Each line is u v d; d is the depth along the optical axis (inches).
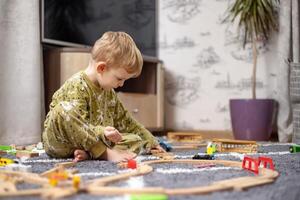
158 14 106.5
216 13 99.5
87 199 23.8
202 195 25.4
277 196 26.0
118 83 47.6
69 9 90.4
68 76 77.7
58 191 24.6
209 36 100.4
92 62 48.1
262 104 85.7
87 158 45.2
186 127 103.2
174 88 104.7
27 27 72.3
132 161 38.1
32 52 72.8
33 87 72.7
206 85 100.9
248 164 37.1
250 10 87.4
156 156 49.2
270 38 92.6
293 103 77.5
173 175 33.6
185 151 57.6
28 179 29.6
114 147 48.6
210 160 42.6
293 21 86.1
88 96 47.4
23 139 71.2
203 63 101.2
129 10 104.9
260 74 94.0
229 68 98.0
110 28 101.0
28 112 71.9
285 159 46.6
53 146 46.6
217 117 99.5
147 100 95.1
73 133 44.1
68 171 34.0
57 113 44.6
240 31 96.3
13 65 70.4
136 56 46.8
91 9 96.6
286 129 86.6
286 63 87.3
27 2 72.3
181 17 103.8
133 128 54.0
